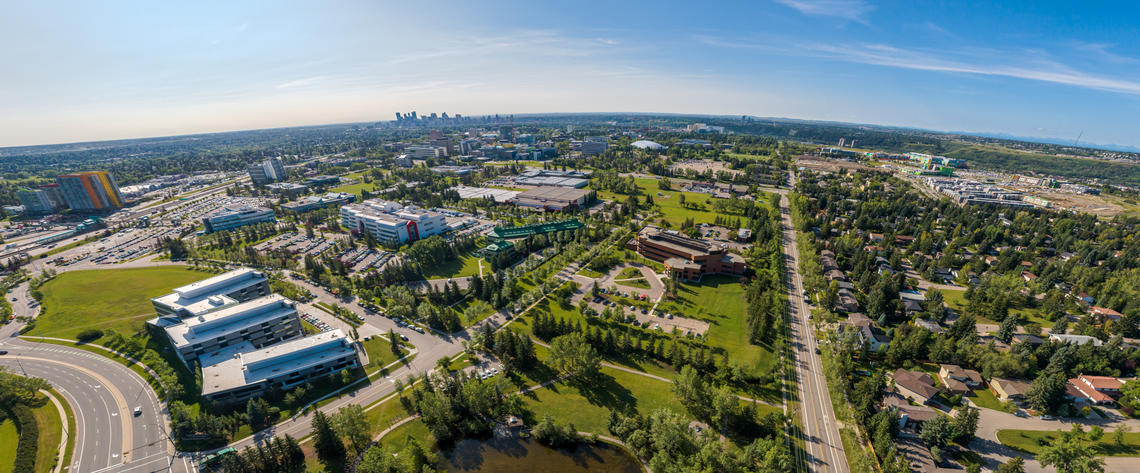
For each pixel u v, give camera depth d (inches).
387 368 6707.7
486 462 5123.0
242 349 6825.8
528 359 6712.6
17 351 7239.2
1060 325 7204.7
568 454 5216.5
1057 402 5605.3
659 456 4712.1
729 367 6343.5
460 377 6240.2
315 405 5910.4
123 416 5733.3
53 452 5142.7
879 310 7849.4
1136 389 5718.5
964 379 6102.4
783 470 4510.3
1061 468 4611.2
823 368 6599.4
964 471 4805.6
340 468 4963.1
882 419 5088.6
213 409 5679.1
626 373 6555.1
